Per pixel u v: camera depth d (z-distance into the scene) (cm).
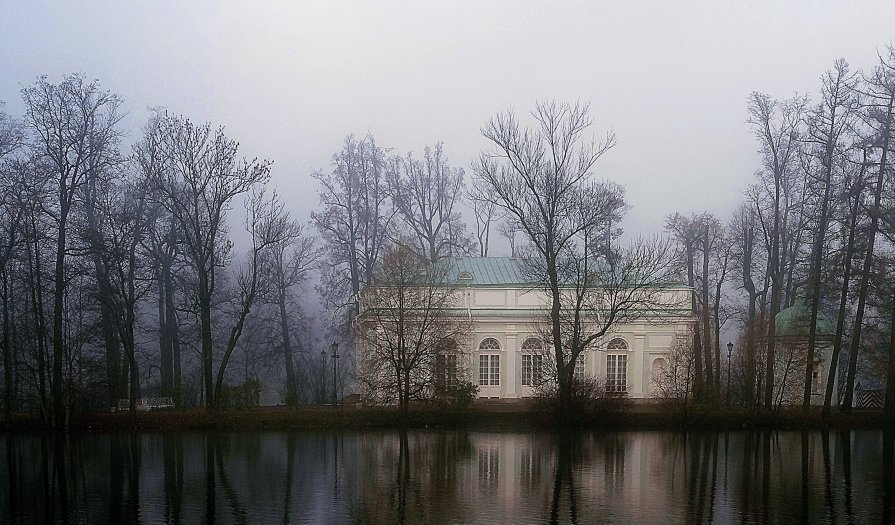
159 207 5362
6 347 4350
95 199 4734
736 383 4616
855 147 4522
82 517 1928
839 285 4850
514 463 2877
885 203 4581
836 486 2386
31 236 4269
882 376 4716
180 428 4222
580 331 5012
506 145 4509
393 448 3375
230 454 3173
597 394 4397
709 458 3069
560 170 4538
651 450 3331
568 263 4716
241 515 1927
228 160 4562
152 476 2589
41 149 4306
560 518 1881
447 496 2181
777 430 4328
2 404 4744
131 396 4306
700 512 1962
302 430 4203
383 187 6812
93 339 4772
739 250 6594
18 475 2653
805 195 5000
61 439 3831
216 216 4553
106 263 4612
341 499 2133
